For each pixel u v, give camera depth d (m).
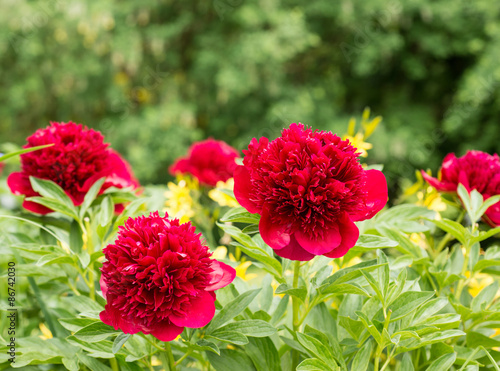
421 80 8.88
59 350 0.98
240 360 0.93
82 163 1.14
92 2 7.39
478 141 7.79
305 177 0.79
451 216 1.54
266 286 1.04
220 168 1.86
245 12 7.27
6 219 1.42
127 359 0.87
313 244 0.79
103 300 1.09
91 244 1.14
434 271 1.05
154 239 0.80
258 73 7.33
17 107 7.96
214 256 1.19
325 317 1.01
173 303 0.78
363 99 9.04
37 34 7.75
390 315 0.82
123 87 8.02
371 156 7.39
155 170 7.55
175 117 7.55
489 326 1.05
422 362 1.07
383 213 1.16
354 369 0.83
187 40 8.28
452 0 7.79
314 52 8.54
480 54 8.02
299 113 7.45
